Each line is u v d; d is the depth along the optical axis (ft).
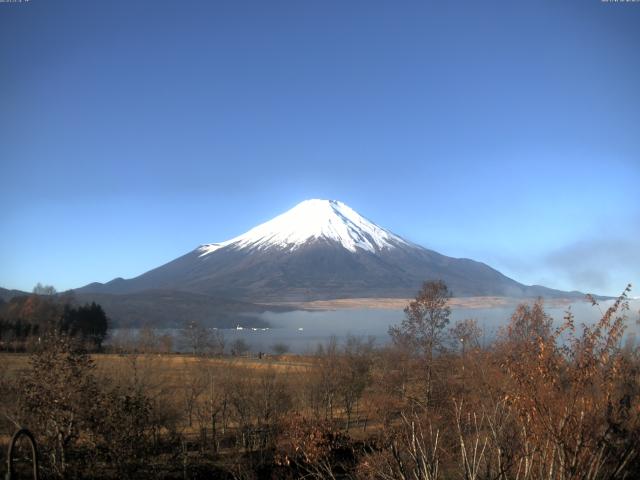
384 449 65.16
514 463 48.55
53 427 111.14
